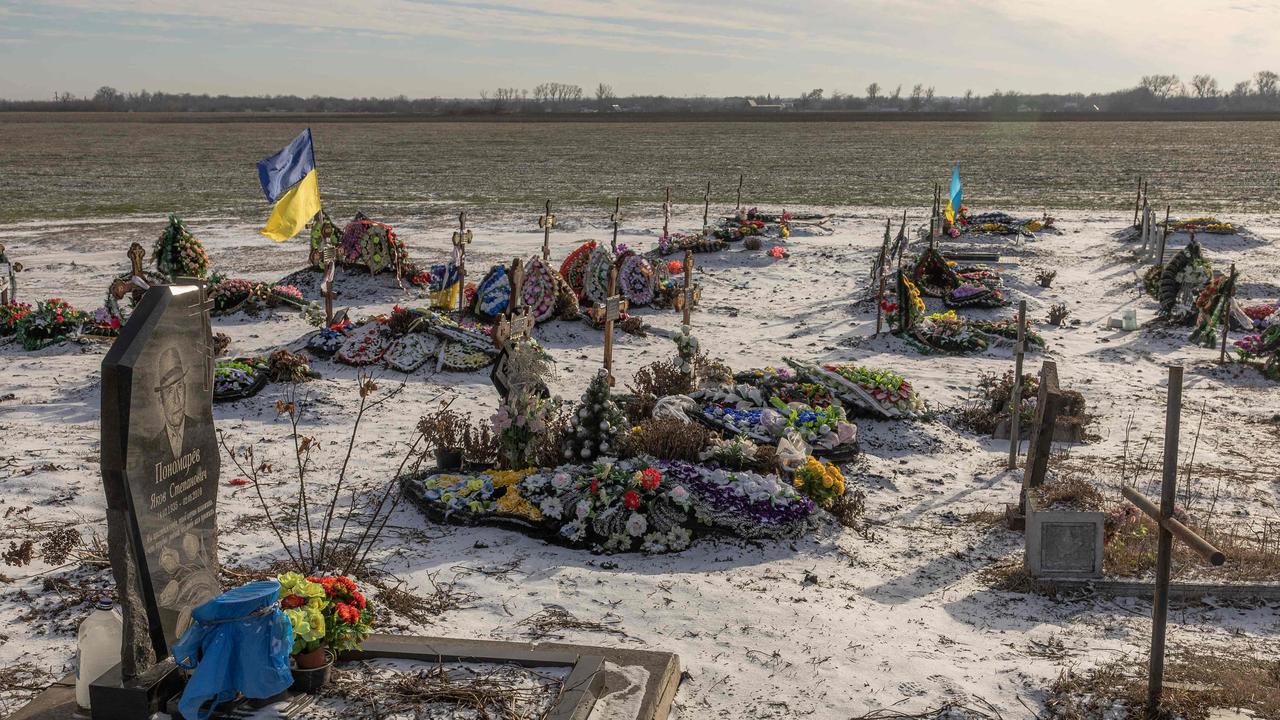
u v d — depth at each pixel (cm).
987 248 3638
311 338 1967
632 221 4612
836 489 1151
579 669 710
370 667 722
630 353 2078
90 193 6075
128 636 658
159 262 2503
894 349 2177
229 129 15012
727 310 2589
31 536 1053
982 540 1123
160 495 681
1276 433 1593
